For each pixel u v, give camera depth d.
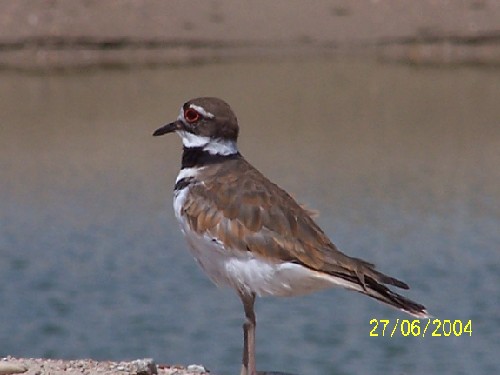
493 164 25.70
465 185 24.00
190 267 19.98
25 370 9.42
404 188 23.92
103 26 35.84
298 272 8.62
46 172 25.16
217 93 32.03
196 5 37.38
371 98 31.75
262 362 16.22
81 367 9.55
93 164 25.84
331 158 26.19
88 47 35.19
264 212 8.80
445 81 33.53
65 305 18.36
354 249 20.42
